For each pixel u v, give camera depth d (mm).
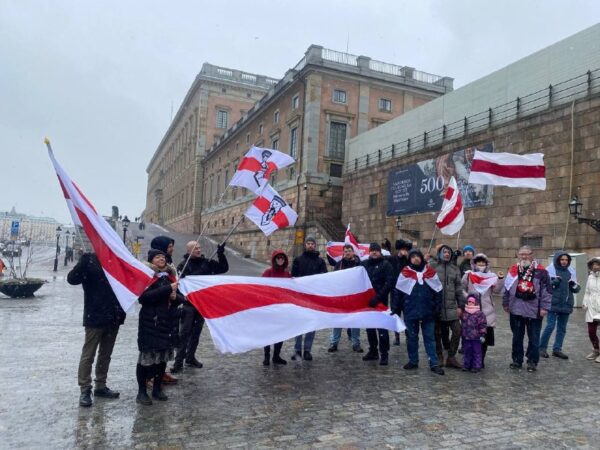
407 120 28750
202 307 6516
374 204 31250
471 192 22438
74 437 4633
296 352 8273
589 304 8695
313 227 34312
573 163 17688
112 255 5602
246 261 40625
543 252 18641
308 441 4676
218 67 75250
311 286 7629
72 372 6992
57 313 13219
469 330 7555
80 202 5672
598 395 6367
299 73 37594
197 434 4777
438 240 24641
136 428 4898
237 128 54219
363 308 7879
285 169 40312
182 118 88875
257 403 5789
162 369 5805
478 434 4941
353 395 6207
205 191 70938
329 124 37062
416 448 4566
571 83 18297
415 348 7660
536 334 7641
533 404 5961
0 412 5285
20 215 158625
